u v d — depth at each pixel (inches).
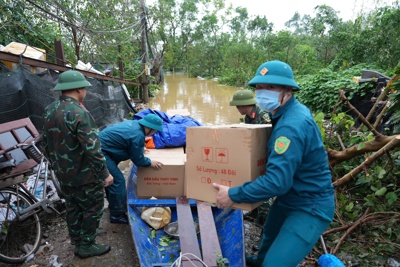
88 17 432.5
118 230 139.5
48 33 368.8
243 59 1017.5
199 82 1141.7
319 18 873.5
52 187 152.4
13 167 112.4
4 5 299.9
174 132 172.2
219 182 78.6
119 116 362.0
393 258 112.1
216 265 96.3
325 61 812.6
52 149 105.8
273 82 69.8
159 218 126.9
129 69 546.3
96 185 109.0
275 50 974.4
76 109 99.5
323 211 76.0
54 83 202.8
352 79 382.0
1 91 154.6
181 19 1539.1
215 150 77.9
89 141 99.0
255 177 75.9
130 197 137.3
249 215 148.6
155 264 102.9
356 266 108.1
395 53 533.3
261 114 142.3
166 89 852.0
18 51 220.1
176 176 136.8
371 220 129.6
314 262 111.6
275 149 67.7
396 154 142.5
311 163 72.8
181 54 1649.9
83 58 513.3
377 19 581.3
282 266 75.4
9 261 110.6
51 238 130.8
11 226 118.6
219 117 420.2
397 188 141.1
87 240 117.1
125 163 238.1
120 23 530.3
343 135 169.6
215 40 1507.1
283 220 86.9
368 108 268.4
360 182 133.1
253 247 123.3
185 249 101.4
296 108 72.3
